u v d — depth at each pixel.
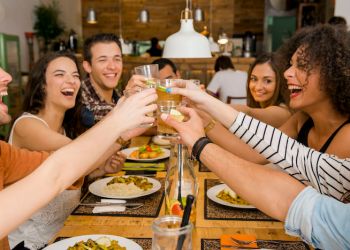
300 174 1.10
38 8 7.08
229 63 4.85
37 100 1.89
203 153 0.94
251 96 2.61
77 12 8.51
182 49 1.96
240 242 1.17
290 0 8.26
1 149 1.35
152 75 1.46
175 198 1.20
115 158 1.89
